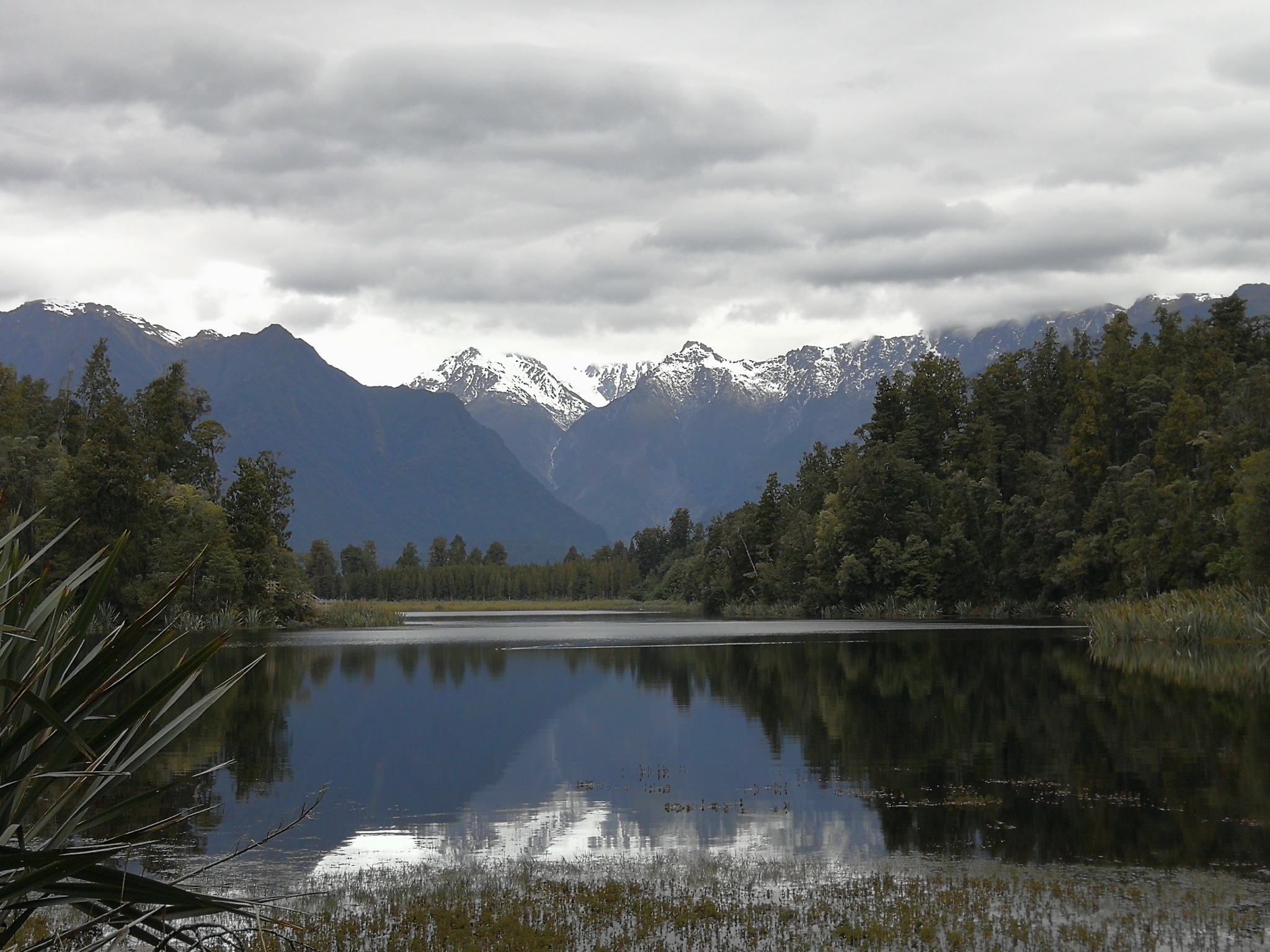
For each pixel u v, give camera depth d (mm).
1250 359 119625
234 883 18125
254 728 37156
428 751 32156
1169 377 112750
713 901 17062
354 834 21766
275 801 25062
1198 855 19234
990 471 119938
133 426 99688
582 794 25688
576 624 118375
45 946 6707
